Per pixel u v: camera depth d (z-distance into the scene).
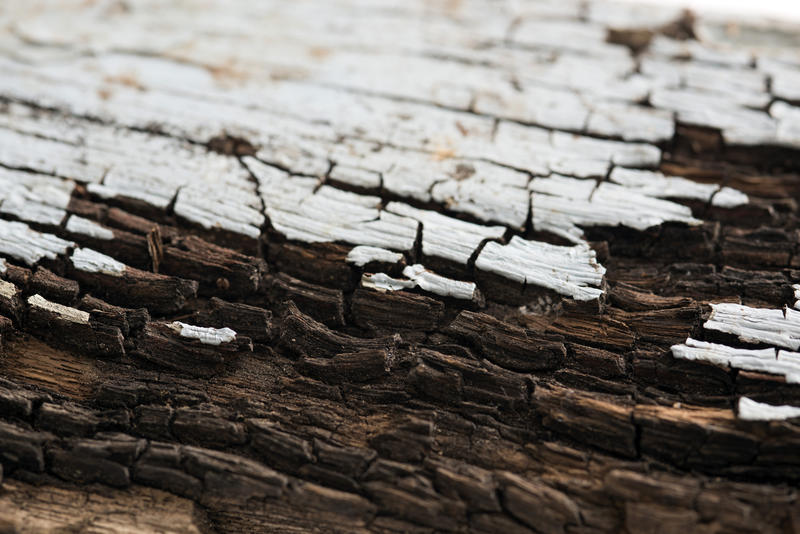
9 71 0.25
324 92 0.25
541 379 0.22
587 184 0.23
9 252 0.22
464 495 0.21
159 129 0.24
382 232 0.23
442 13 0.27
